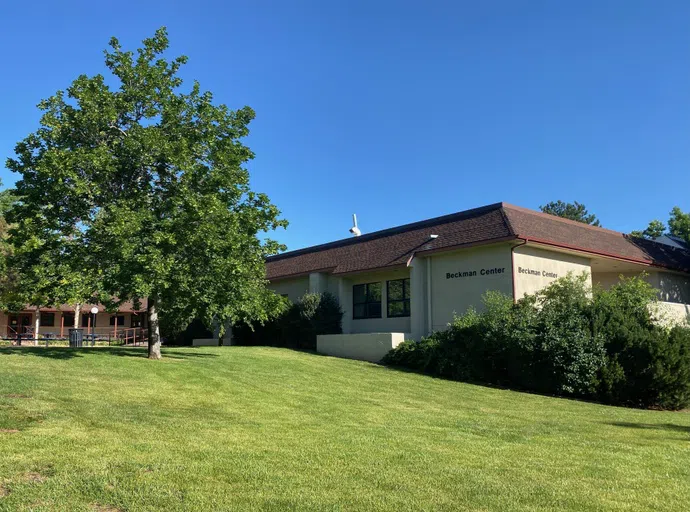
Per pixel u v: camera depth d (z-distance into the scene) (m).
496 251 20.34
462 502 5.31
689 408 15.27
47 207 14.92
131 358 16.22
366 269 24.25
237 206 16.62
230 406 10.59
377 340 21.47
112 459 6.36
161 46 16.62
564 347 15.62
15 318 46.91
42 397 9.88
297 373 16.11
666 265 25.41
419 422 10.05
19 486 5.38
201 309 16.91
